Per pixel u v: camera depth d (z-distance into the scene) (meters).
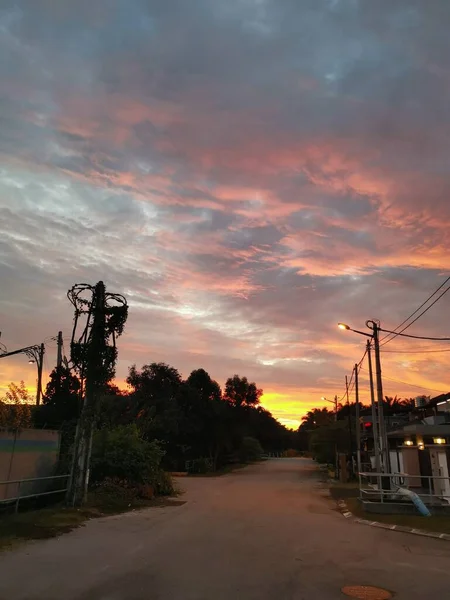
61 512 13.99
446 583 7.70
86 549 9.62
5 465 16.34
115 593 6.77
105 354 16.36
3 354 28.02
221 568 8.40
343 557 9.58
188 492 24.39
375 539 11.71
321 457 51.34
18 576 7.45
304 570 8.41
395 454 29.33
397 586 7.49
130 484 19.09
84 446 15.88
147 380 45.19
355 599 6.79
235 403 52.62
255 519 15.00
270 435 88.38
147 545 10.27
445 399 32.34
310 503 20.34
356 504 18.42
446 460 19.00
